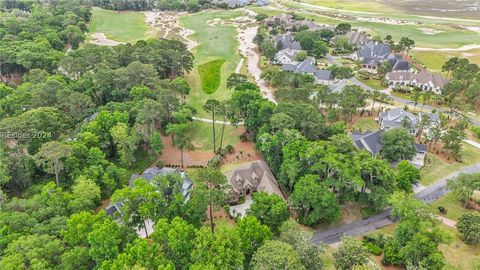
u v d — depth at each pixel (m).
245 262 57.97
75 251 54.06
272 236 61.03
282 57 173.62
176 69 149.00
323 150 79.44
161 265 49.56
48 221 61.78
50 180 82.75
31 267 50.75
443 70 158.25
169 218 63.47
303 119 99.31
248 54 188.50
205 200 65.50
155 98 112.94
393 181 77.88
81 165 83.62
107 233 54.44
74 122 100.62
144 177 85.00
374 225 77.31
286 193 85.56
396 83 153.62
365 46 185.62
